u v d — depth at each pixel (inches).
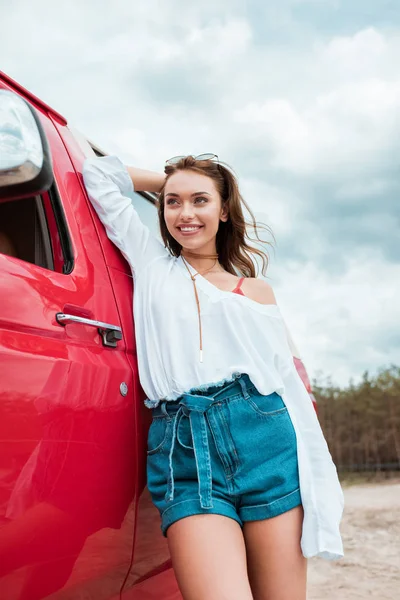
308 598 161.3
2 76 65.9
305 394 73.1
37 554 50.9
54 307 58.4
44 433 52.4
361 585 172.9
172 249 81.0
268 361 70.6
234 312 70.6
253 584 65.6
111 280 70.4
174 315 69.2
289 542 64.9
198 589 58.6
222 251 86.0
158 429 65.2
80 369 57.9
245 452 63.9
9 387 50.0
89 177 74.4
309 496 66.1
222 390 65.5
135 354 69.7
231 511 62.5
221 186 80.0
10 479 48.9
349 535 238.7
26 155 44.7
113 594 63.1
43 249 65.4
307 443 71.1
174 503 61.9
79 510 55.4
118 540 61.0
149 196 95.5
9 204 67.6
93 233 71.4
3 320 52.3
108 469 59.9
